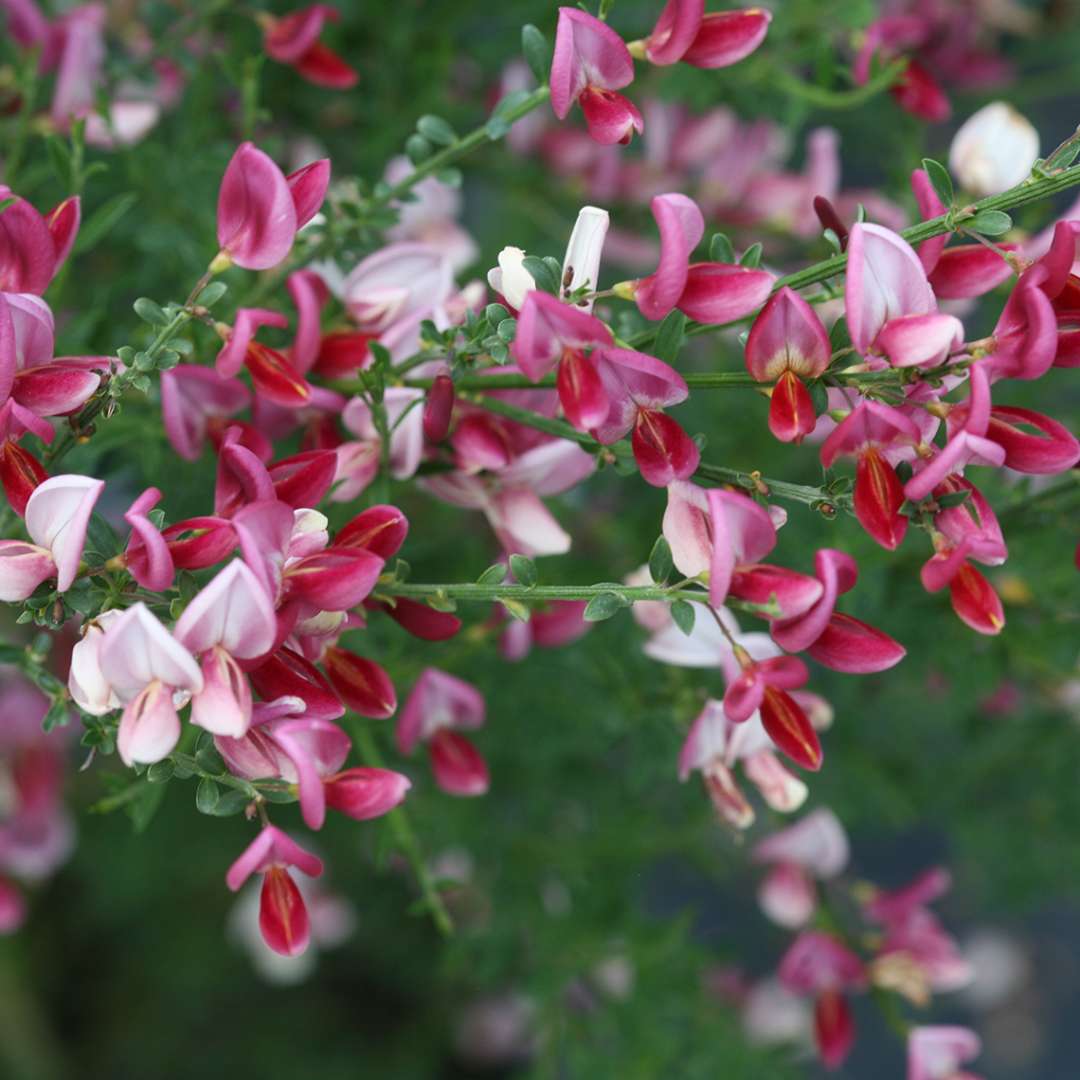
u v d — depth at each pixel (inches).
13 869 36.3
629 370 20.7
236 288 25.4
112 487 28.8
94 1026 52.1
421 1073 51.1
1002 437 20.5
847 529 26.8
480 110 33.3
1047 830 35.6
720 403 31.2
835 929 28.6
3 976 50.4
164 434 24.7
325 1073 51.0
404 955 49.6
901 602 28.0
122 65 28.1
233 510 20.8
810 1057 39.9
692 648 24.3
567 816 34.3
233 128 30.7
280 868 20.8
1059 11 35.1
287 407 22.9
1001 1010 65.2
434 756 25.6
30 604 20.3
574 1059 31.9
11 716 35.4
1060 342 20.4
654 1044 31.7
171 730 19.7
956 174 26.3
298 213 21.4
